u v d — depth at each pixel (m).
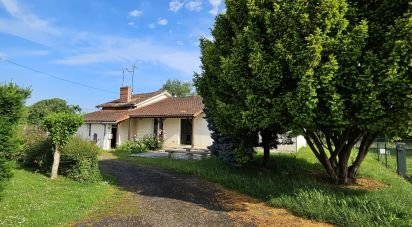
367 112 7.36
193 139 24.78
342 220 6.74
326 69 7.18
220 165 13.48
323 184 10.38
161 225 6.75
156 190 10.16
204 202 8.70
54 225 6.50
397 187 10.38
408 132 7.66
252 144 11.99
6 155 7.73
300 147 20.75
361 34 7.31
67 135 11.66
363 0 8.04
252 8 8.32
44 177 11.40
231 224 6.88
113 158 19.58
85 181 10.97
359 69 7.41
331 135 10.89
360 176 12.38
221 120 10.30
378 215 6.63
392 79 6.84
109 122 27.72
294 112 7.54
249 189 9.68
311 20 7.36
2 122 7.51
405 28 6.79
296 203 7.91
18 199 8.05
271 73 7.82
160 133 27.59
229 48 9.67
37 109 31.59
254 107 8.20
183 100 30.80
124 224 6.79
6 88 7.65
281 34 7.88
